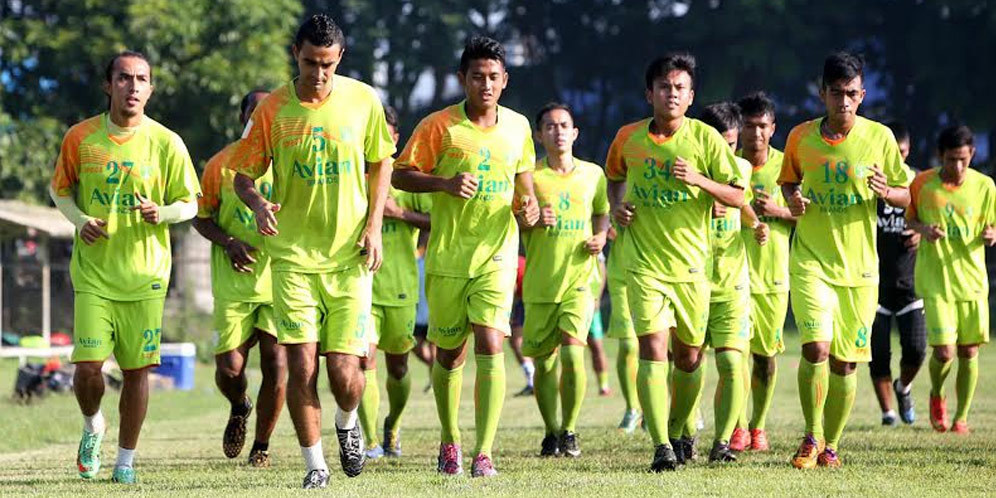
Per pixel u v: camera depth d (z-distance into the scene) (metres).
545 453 36.50
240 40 112.88
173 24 109.38
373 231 28.22
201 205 34.62
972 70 140.75
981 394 60.22
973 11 137.62
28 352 80.56
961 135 42.66
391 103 156.00
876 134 32.22
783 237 38.03
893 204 32.44
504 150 31.22
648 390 31.14
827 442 32.62
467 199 30.77
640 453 36.50
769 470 30.97
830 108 32.09
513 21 158.38
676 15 151.00
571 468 32.53
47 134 111.38
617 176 32.94
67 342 92.75
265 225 27.36
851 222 32.44
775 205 36.00
